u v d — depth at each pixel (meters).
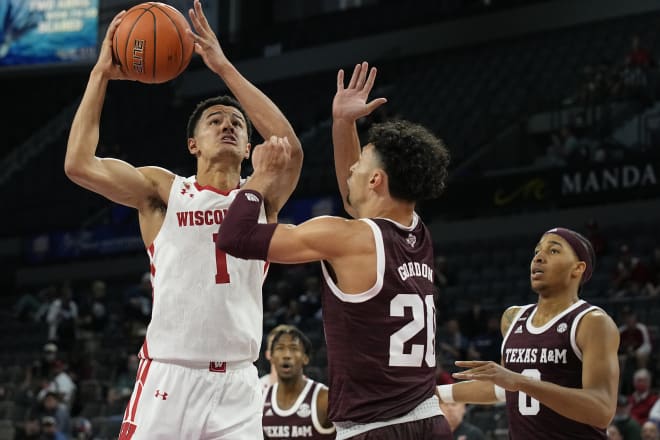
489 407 10.41
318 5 25.05
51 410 12.28
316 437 6.18
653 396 9.51
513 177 15.75
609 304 12.54
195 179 4.09
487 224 17.22
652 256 13.95
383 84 21.48
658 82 16.66
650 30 19.09
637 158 14.77
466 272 15.41
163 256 3.94
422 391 3.26
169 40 3.94
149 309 15.52
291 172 4.02
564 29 20.45
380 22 22.80
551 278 4.26
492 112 18.80
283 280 16.23
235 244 3.25
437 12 22.05
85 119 3.91
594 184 15.06
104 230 19.84
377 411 3.20
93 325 16.17
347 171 3.99
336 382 3.28
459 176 16.91
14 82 24.25
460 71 20.69
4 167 23.55
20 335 17.11
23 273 21.42
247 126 4.21
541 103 17.67
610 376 3.98
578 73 18.75
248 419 3.93
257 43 23.92
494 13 21.27
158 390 3.87
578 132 16.73
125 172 3.97
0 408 13.37
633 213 15.88
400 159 3.35
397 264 3.28
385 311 3.24
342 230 3.24
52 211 21.14
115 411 13.06
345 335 3.25
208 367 3.89
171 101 23.47
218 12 23.66
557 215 16.55
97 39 17.05
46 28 17.25
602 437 4.13
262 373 9.38
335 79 22.41
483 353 11.77
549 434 4.12
